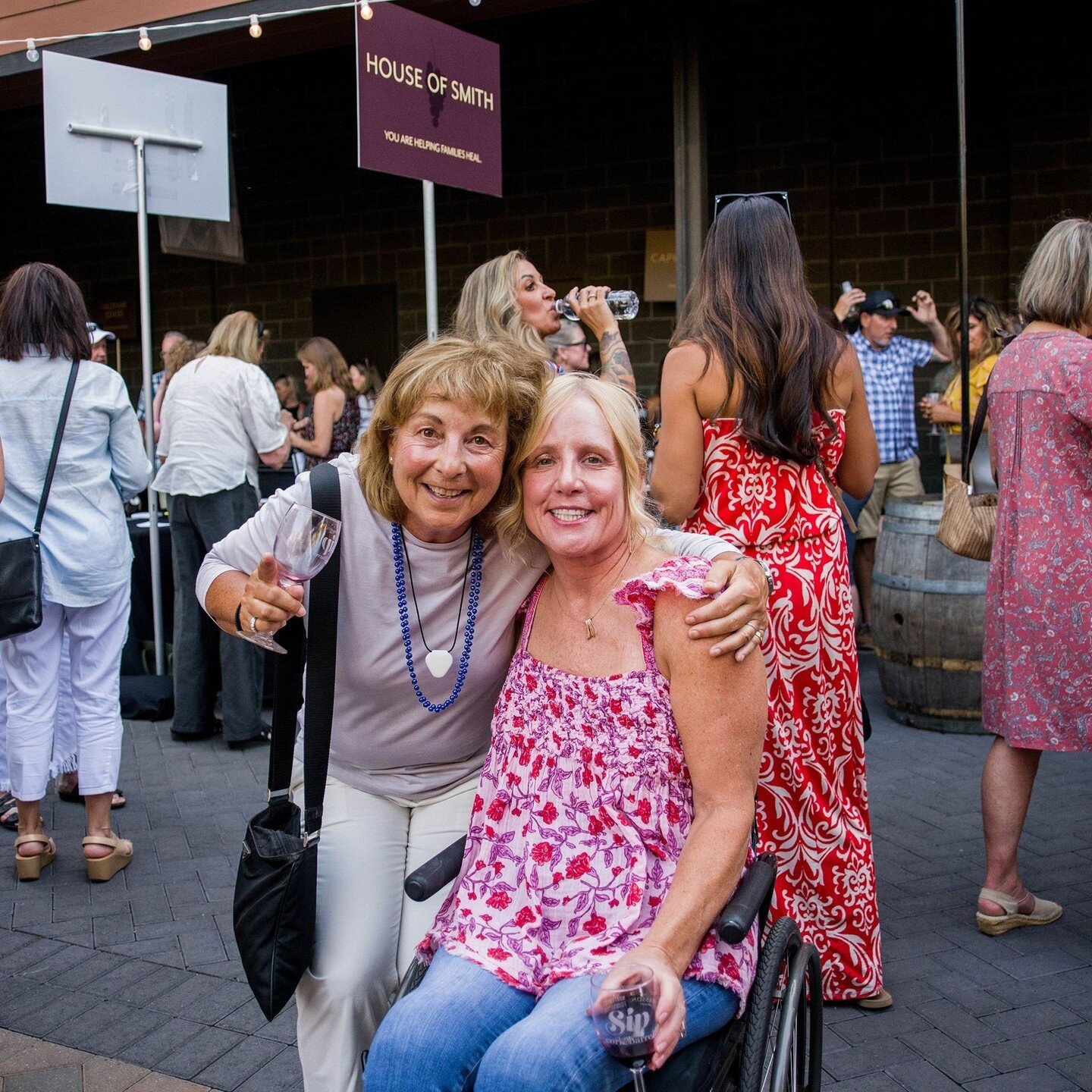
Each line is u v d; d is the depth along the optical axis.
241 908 2.06
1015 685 3.32
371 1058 1.86
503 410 2.06
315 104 10.66
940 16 8.17
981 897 3.47
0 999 3.22
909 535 5.27
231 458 5.32
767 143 8.73
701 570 1.99
